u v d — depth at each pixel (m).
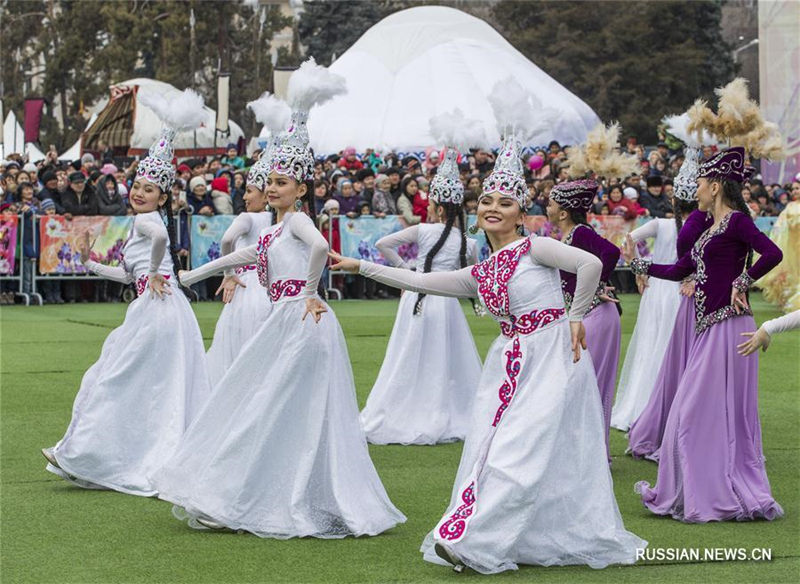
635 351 11.96
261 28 62.12
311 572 6.73
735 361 8.24
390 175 25.12
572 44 57.06
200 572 6.73
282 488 7.65
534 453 6.84
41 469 9.57
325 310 7.83
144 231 9.30
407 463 10.17
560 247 7.08
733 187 8.46
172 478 7.86
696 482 8.12
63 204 23.83
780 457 10.35
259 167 10.91
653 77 56.84
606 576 6.73
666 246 11.64
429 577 6.65
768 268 8.15
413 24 38.69
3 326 19.77
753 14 60.47
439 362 11.29
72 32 67.81
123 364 9.05
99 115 42.41
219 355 10.84
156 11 63.78
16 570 6.75
